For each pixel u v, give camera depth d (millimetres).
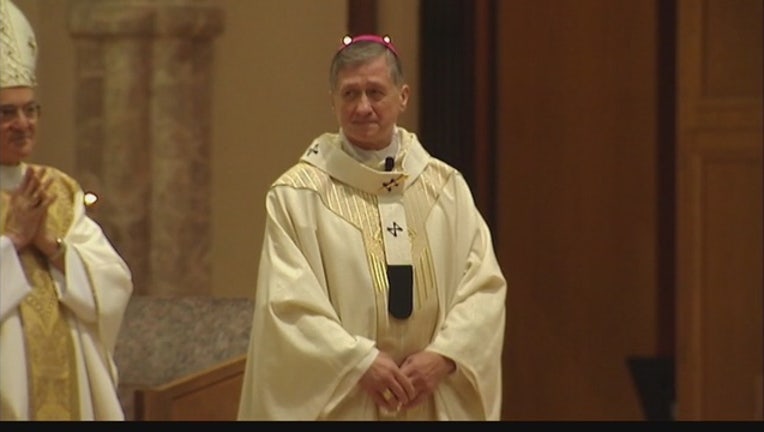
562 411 34844
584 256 34750
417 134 33719
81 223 18344
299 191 15469
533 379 34969
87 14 30109
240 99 30906
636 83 34281
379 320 15242
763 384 29344
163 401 19125
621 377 34500
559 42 34438
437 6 33438
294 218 15367
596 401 34656
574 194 34688
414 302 15336
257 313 15305
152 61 30328
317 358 14922
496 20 34094
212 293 30750
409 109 33531
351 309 15234
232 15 30750
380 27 32656
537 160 34625
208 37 30500
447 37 33625
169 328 22609
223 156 30891
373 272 15344
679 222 29906
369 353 14906
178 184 30422
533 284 34906
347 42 15773
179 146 30422
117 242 30422
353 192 15594
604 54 34344
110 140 30375
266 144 30953
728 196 29531
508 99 34281
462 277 15695
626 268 34594
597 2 34281
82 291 17891
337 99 15648
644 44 34188
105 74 30375
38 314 17703
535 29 34375
